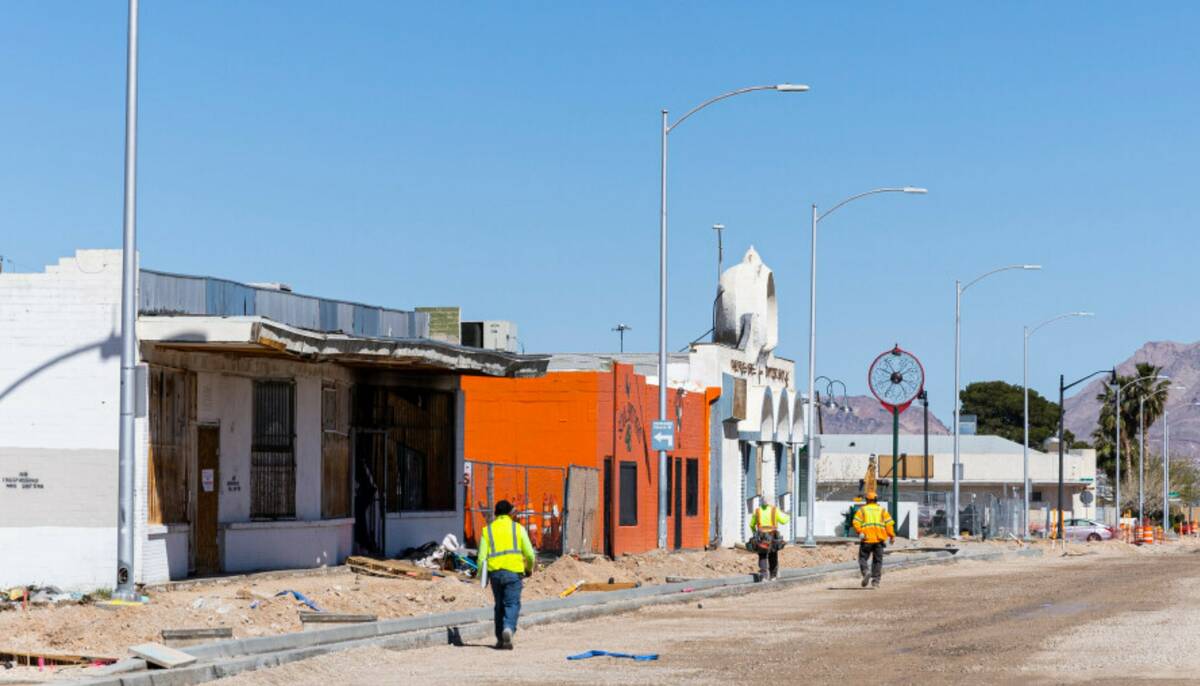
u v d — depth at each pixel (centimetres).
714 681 1847
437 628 2423
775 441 6241
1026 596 3416
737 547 5316
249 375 3162
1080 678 1845
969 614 2886
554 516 4369
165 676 1738
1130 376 14562
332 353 3011
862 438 12900
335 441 3478
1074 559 5953
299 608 2453
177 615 2217
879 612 2944
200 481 3003
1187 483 15750
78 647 1955
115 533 2795
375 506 3681
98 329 2825
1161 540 10094
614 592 3095
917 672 1923
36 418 2823
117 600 2364
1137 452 14425
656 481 4791
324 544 3384
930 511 8862
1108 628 2544
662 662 2062
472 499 4412
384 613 2572
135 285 2430
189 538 2964
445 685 1819
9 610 2291
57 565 2805
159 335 2781
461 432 4019
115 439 2808
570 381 4394
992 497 9406
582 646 2278
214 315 3186
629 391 4578
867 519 3731
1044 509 11800
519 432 4425
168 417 2897
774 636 2439
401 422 3803
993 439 12750
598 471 4284
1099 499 14200
